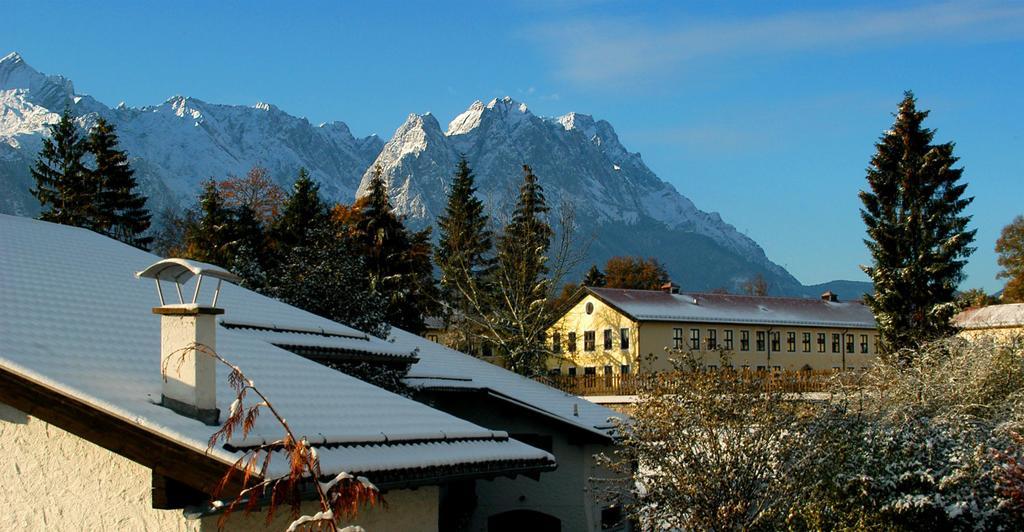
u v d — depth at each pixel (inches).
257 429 346.6
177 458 317.1
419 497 419.2
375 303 1007.0
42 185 2277.3
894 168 1862.7
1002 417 701.3
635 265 3846.0
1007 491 554.3
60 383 326.0
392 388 753.0
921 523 589.0
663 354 2610.7
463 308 2062.0
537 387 1013.8
